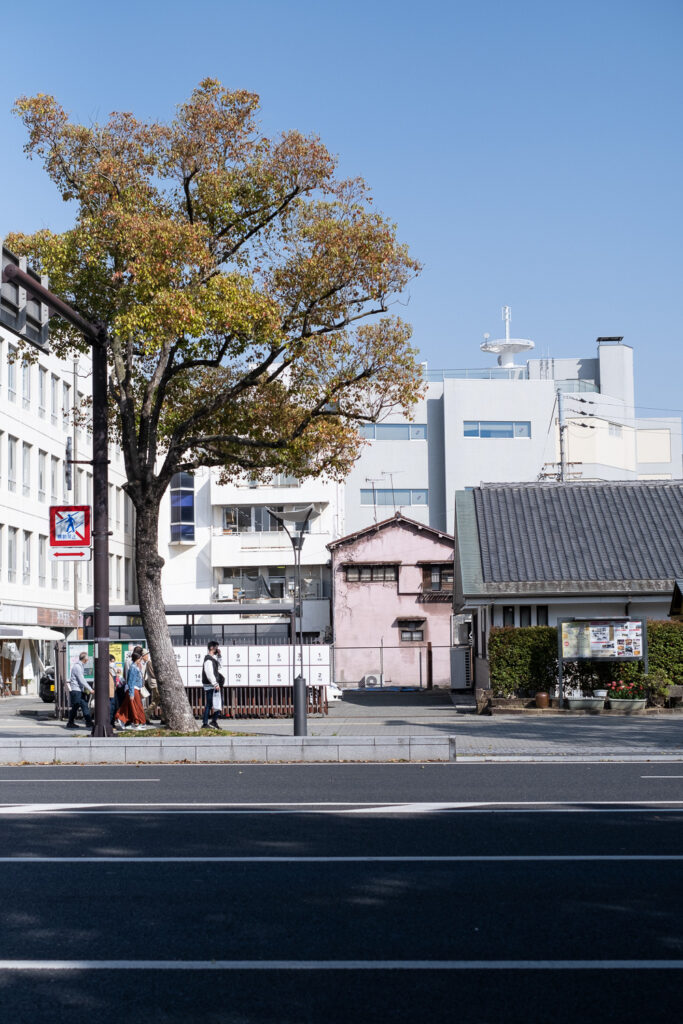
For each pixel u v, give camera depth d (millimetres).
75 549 17656
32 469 47438
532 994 5035
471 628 40312
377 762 15820
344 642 51594
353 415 20500
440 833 9320
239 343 19594
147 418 20531
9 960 5598
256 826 9773
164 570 59375
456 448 69188
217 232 20297
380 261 18641
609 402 73000
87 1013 4816
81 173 19859
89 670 27625
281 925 6250
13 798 11828
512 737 19625
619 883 7273
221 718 27766
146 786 12898
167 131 19422
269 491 58688
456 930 6105
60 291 19500
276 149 19406
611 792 12047
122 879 7520
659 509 34125
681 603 28797
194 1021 4711
